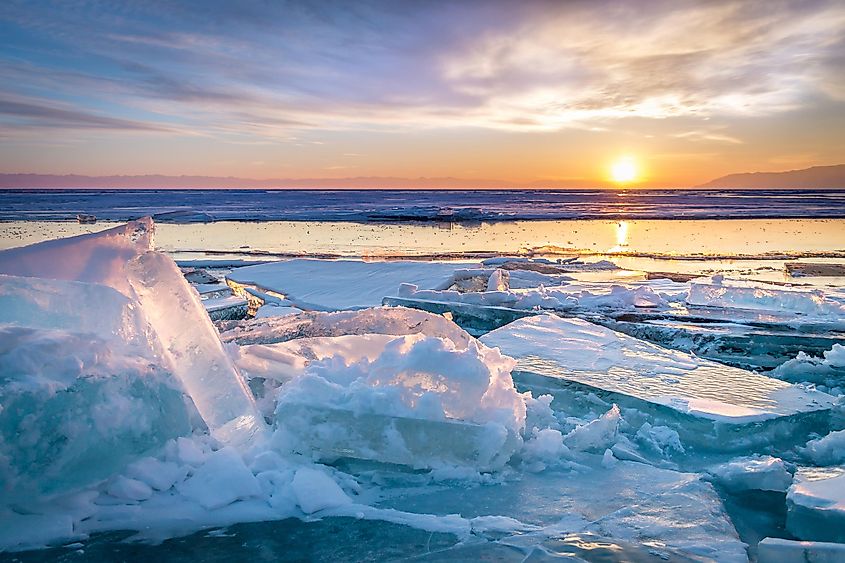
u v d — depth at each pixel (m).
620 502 2.82
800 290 8.17
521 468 3.21
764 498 2.99
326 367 3.35
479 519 2.57
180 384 2.93
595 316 7.11
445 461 3.07
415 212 45.66
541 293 8.45
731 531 2.50
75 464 2.53
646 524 2.55
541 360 4.83
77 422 2.50
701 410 3.68
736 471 3.10
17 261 3.21
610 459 3.31
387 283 11.07
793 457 3.47
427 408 3.01
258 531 2.45
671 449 3.58
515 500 2.84
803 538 2.50
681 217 39.88
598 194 124.31
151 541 2.35
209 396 3.24
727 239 25.14
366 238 26.16
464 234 28.20
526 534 2.45
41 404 2.40
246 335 5.21
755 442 3.58
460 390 3.19
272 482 2.77
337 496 2.69
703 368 4.69
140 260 3.52
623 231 29.73
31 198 80.81
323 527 2.49
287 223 35.19
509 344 5.31
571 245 23.09
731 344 5.99
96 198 81.56
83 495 2.58
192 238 26.09
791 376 5.15
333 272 12.12
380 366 3.24
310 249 21.72
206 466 2.76
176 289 3.51
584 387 4.20
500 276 9.85
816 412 3.78
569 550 2.30
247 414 3.25
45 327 2.87
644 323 6.67
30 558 2.21
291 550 2.32
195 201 72.25
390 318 5.08
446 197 97.81
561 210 50.38
